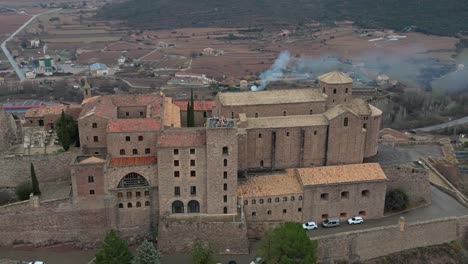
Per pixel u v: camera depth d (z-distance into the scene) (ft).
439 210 517.55
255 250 450.30
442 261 467.52
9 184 485.15
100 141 479.41
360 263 453.58
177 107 558.15
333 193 478.59
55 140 528.22
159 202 452.35
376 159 542.57
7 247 450.30
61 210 446.60
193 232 440.86
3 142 511.40
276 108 522.47
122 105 520.83
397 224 468.34
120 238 433.48
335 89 530.68
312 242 412.98
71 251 451.53
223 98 522.88
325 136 506.89
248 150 499.10
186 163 443.73
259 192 467.93
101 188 444.96
